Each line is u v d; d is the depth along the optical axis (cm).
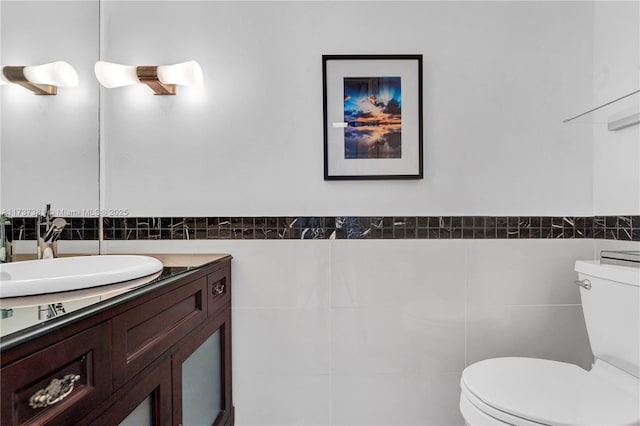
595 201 158
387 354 157
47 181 121
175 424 104
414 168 156
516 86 158
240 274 157
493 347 158
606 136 152
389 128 156
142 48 155
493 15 158
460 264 158
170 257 145
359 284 157
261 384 157
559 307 158
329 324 157
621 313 122
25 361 55
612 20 148
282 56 157
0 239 101
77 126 137
